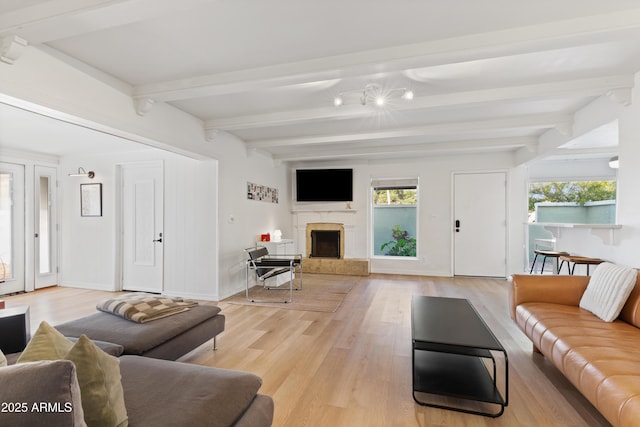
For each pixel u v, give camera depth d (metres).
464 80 2.77
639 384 1.38
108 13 1.68
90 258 5.05
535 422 1.77
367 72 2.43
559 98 3.01
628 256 2.70
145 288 4.77
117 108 2.77
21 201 4.80
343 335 3.06
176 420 1.15
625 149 2.72
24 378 0.74
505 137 4.80
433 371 2.21
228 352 2.69
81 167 5.08
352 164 6.53
